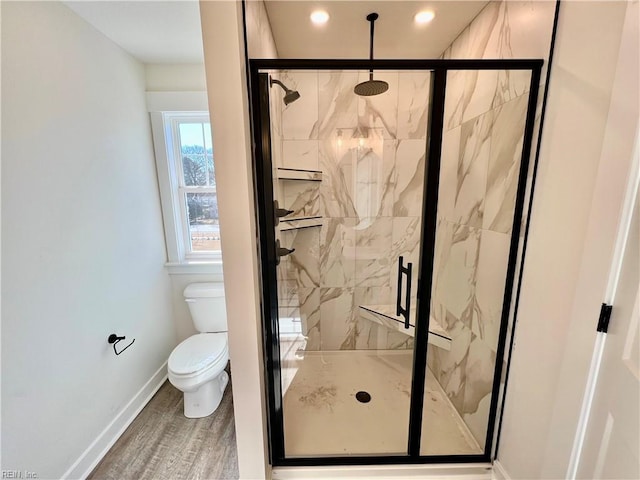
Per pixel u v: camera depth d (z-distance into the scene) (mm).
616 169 766
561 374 961
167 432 1651
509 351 1267
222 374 1947
